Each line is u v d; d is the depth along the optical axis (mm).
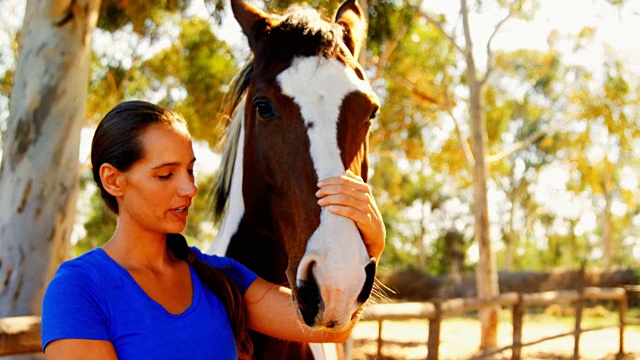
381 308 4883
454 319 18906
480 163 12672
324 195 1690
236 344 1692
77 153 3928
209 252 2639
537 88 22172
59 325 1400
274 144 1894
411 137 15891
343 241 1613
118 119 1526
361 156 1924
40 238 3748
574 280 23656
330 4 4742
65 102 3838
